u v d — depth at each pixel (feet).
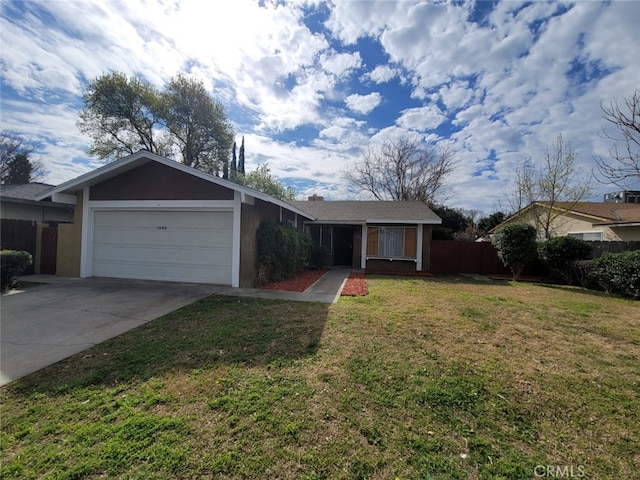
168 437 7.45
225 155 87.92
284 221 37.73
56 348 12.94
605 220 44.42
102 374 10.62
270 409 8.68
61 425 7.89
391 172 91.97
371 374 10.88
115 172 27.91
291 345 13.47
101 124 70.69
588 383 10.68
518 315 19.70
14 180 81.10
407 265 46.65
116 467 6.52
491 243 45.19
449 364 11.90
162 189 27.68
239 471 6.47
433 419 8.43
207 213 27.37
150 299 21.62
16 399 9.09
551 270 40.24
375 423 8.17
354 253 49.24
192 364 11.48
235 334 14.75
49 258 31.45
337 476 6.42
